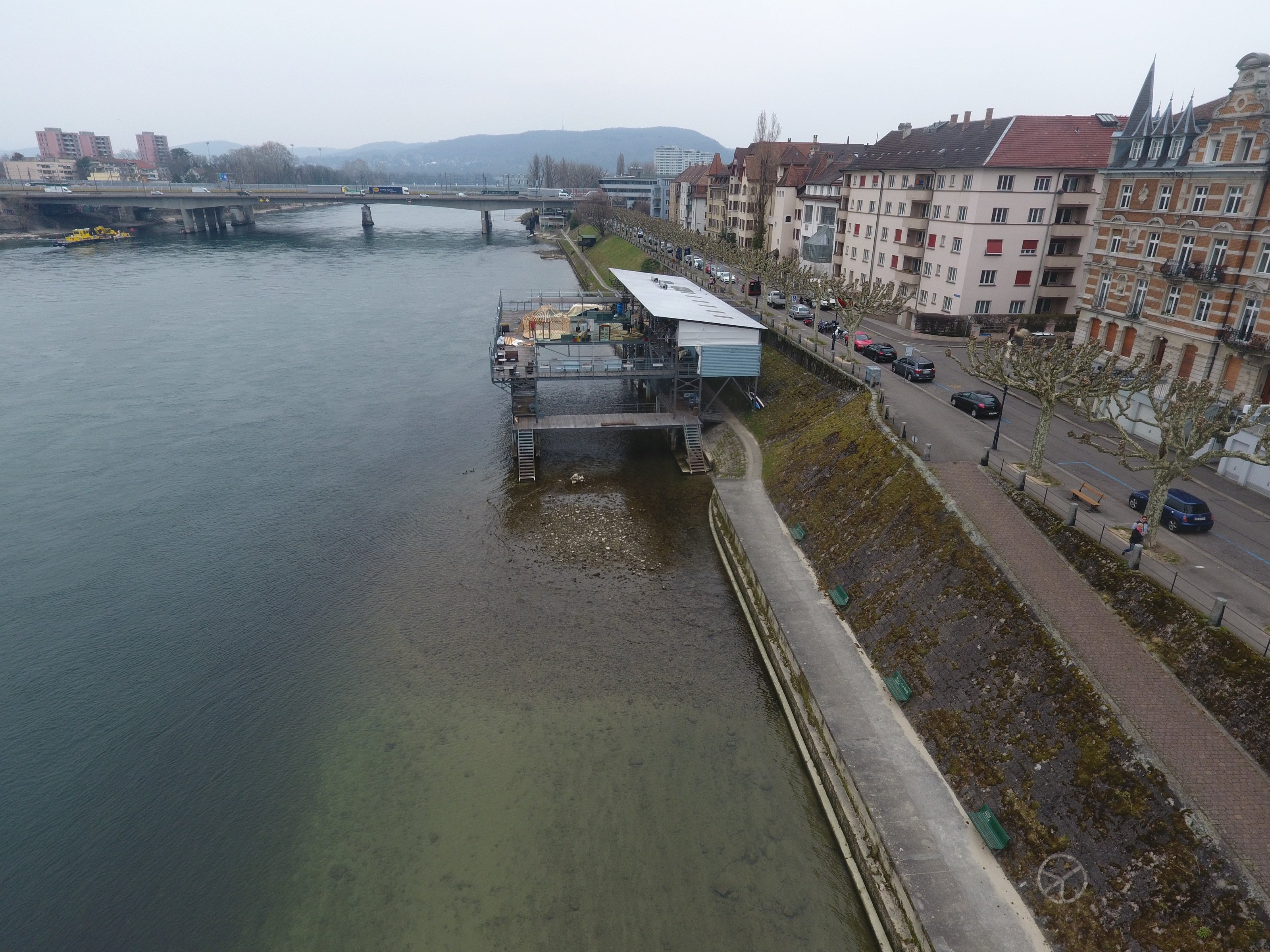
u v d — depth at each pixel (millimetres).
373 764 28766
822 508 42656
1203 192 44406
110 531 45375
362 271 145250
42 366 77750
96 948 22719
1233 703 23047
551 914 23188
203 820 26703
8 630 36469
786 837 25703
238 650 35094
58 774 28594
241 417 63938
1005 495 36031
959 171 69438
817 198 104500
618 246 155000
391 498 49406
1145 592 27531
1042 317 71188
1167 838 20141
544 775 28125
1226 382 43469
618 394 71062
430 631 36125
